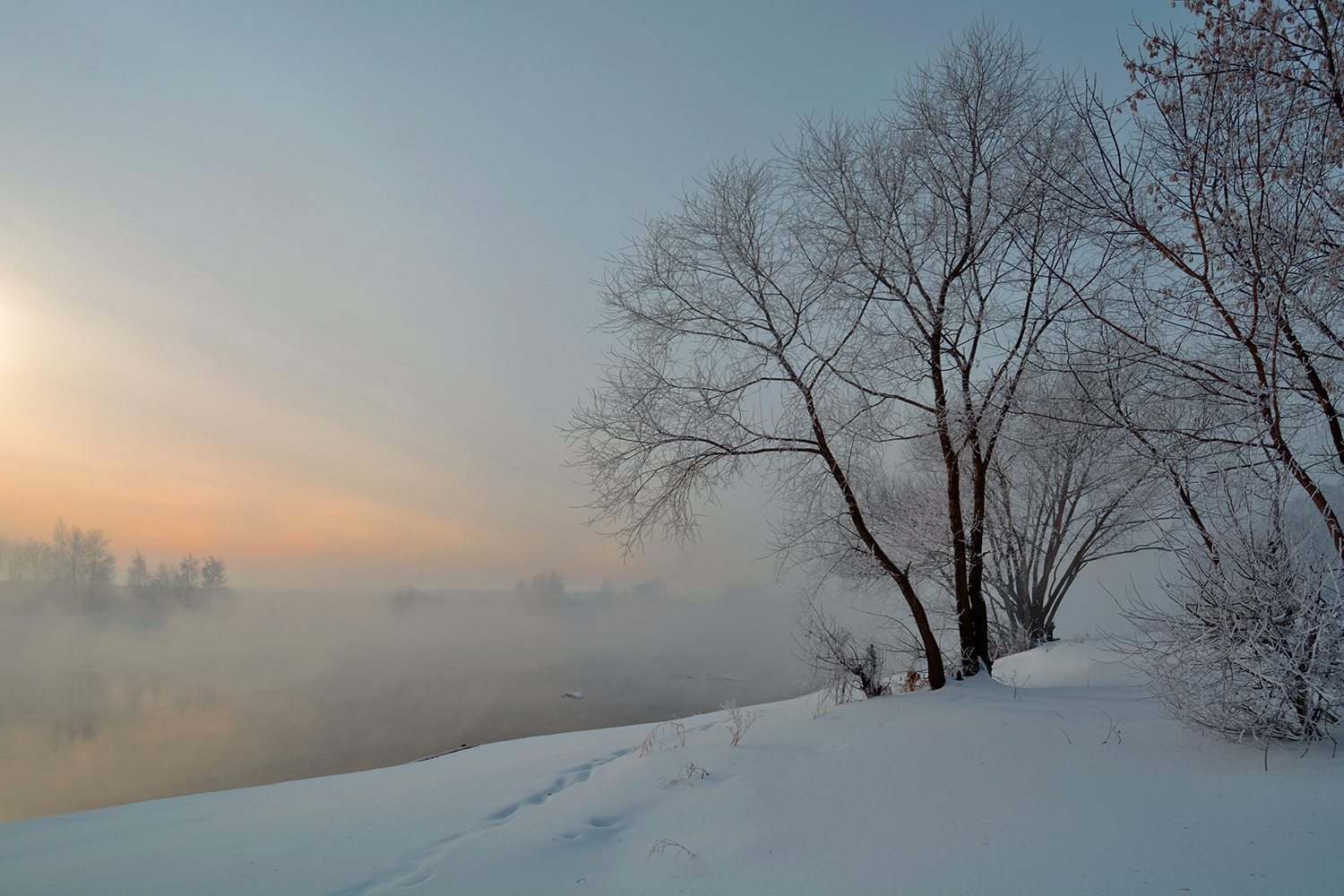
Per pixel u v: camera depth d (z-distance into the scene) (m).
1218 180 6.39
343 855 5.12
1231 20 6.14
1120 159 7.07
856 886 3.55
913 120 10.62
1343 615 4.79
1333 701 4.77
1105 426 7.45
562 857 4.68
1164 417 7.62
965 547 10.64
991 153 10.10
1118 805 4.24
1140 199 7.22
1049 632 18.33
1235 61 6.18
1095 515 16.12
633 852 4.65
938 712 7.47
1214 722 5.18
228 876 4.81
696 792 5.82
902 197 10.27
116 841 6.30
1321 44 5.91
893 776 5.50
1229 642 5.07
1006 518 15.41
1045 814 4.24
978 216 10.16
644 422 10.25
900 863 3.79
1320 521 5.28
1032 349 8.83
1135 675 9.44
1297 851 3.28
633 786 6.29
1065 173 7.81
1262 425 6.50
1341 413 6.13
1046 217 8.98
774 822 4.84
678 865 4.28
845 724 7.62
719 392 10.36
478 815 5.97
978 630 10.41
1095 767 5.04
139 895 4.53
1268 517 5.33
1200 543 5.60
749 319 10.45
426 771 9.12
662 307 10.73
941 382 10.39
